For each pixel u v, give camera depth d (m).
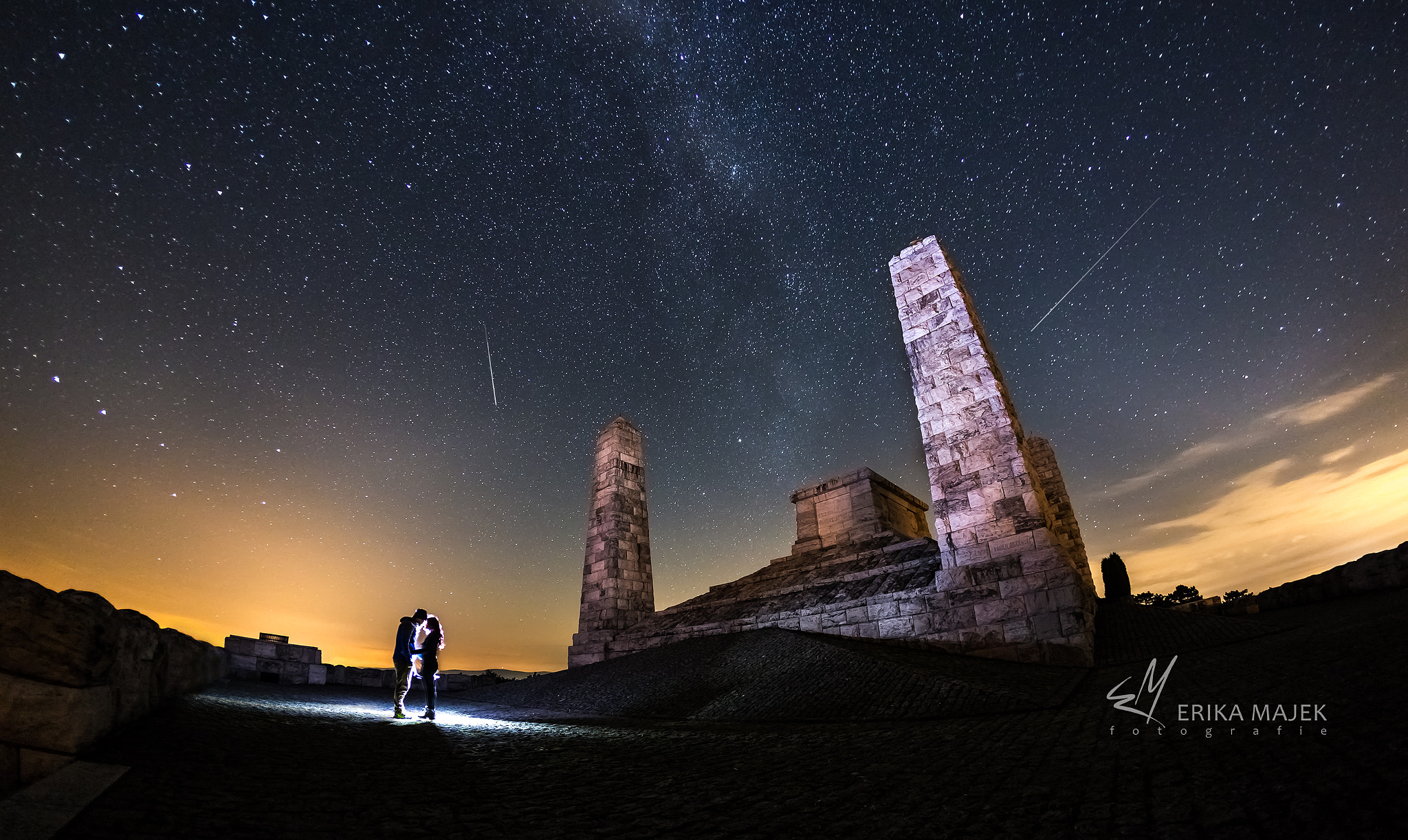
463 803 4.96
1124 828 3.49
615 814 4.70
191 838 3.62
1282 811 3.28
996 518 15.94
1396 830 2.73
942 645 15.54
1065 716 7.95
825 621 17.95
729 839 3.99
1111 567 29.92
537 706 15.50
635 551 27.33
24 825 3.56
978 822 3.94
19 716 4.52
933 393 18.06
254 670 17.78
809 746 7.65
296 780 5.22
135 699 6.52
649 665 17.25
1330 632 9.71
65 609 5.03
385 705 14.77
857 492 28.64
